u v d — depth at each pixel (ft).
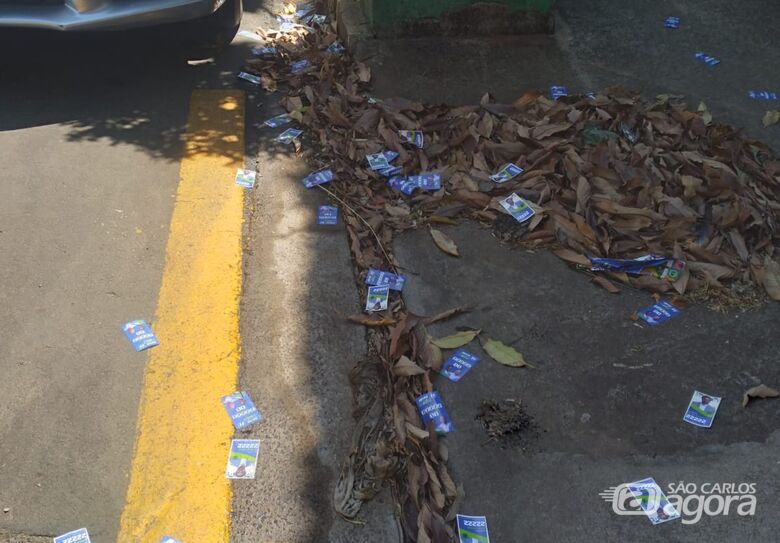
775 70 17.06
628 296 11.32
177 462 9.12
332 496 8.80
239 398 9.86
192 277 11.79
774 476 8.90
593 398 9.79
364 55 17.26
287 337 10.79
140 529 8.44
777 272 11.48
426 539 8.23
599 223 12.39
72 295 11.37
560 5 19.48
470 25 17.81
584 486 8.80
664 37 18.24
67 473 8.96
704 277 11.51
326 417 9.67
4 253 12.04
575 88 16.35
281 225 12.91
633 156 13.70
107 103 16.37
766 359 10.30
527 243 12.31
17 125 15.42
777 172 13.76
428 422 9.41
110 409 9.72
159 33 17.89
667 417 9.55
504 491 8.76
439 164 14.14
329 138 15.15
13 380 10.03
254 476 8.98
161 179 13.97
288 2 21.70
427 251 12.19
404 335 10.55
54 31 16.98
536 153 13.82
